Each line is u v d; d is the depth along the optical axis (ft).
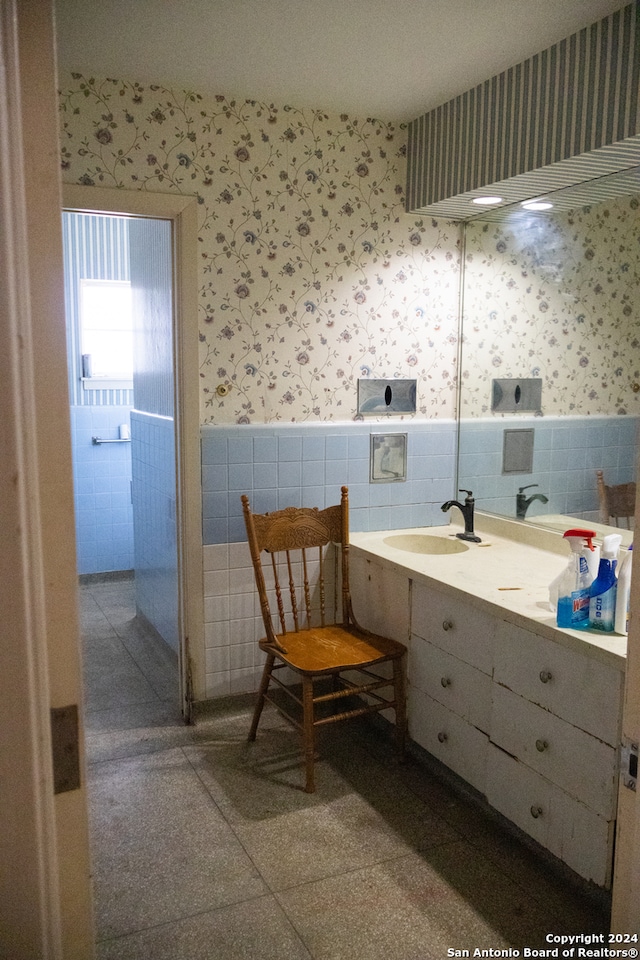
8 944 2.12
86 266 16.30
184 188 9.24
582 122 7.47
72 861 2.33
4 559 1.96
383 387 10.77
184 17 7.28
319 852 7.31
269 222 9.74
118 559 17.35
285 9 7.10
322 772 8.82
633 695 3.01
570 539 6.80
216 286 9.55
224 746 9.46
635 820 2.95
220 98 9.29
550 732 6.80
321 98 9.44
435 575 8.46
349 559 10.28
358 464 10.76
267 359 9.97
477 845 7.44
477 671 7.78
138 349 13.65
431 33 7.57
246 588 10.23
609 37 7.11
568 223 9.05
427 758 8.95
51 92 2.01
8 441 1.92
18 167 1.92
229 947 6.06
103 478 16.89
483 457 10.90
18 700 2.03
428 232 10.80
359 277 10.40
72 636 2.23
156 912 6.46
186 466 9.65
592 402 8.88
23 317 1.96
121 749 9.36
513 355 10.15
